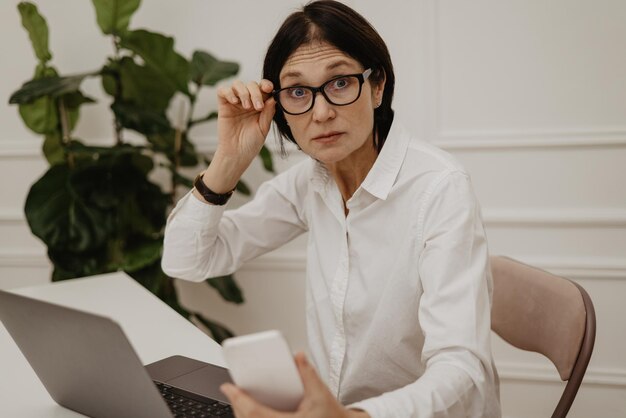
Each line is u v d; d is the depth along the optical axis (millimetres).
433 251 1022
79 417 986
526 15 2207
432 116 2318
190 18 2525
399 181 1151
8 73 2709
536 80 2229
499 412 1009
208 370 1099
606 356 2291
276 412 672
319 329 1334
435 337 920
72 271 2279
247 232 1447
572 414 2355
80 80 2172
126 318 1464
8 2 2658
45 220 2193
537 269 1412
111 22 2277
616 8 2139
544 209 2287
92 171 2260
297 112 1060
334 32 1021
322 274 1301
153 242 2328
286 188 1430
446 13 2271
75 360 871
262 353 672
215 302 2684
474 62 2270
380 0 2314
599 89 2188
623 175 2209
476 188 2336
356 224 1213
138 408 857
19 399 1054
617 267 2229
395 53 2330
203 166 2635
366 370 1229
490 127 2287
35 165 2758
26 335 914
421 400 804
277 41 1063
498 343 2395
